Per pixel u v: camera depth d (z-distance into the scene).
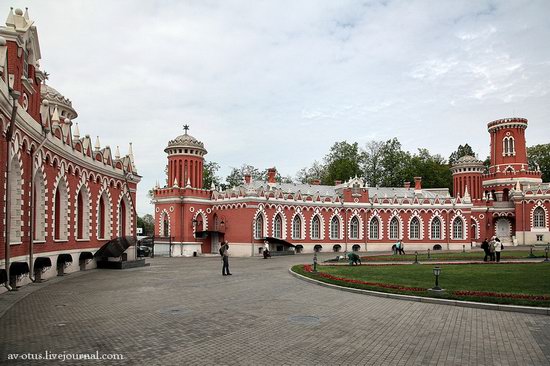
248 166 116.06
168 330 15.30
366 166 116.56
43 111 30.08
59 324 16.16
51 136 31.39
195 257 63.72
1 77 21.89
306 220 72.50
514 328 15.36
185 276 33.59
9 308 19.33
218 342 13.76
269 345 13.42
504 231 94.12
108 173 44.69
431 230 81.00
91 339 14.04
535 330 15.05
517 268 35.09
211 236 72.06
